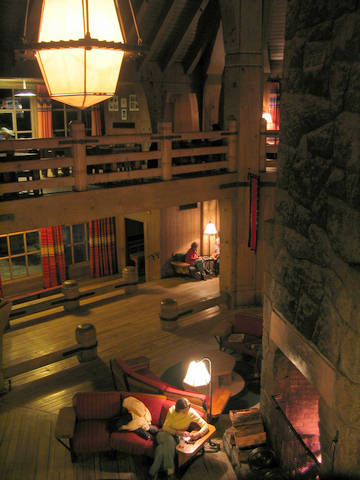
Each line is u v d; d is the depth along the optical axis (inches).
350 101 123.7
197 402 262.8
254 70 389.4
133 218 530.9
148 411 252.8
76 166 306.2
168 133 351.9
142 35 450.0
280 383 217.9
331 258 140.5
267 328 216.4
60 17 186.1
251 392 308.2
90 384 317.4
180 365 339.6
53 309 448.5
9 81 443.5
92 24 186.4
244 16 372.8
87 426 247.9
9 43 389.1
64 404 295.3
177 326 400.5
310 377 160.6
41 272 496.7
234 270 434.6
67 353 340.2
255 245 421.4
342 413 138.3
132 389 281.3
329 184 139.0
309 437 223.9
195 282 518.3
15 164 279.3
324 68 137.5
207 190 392.5
